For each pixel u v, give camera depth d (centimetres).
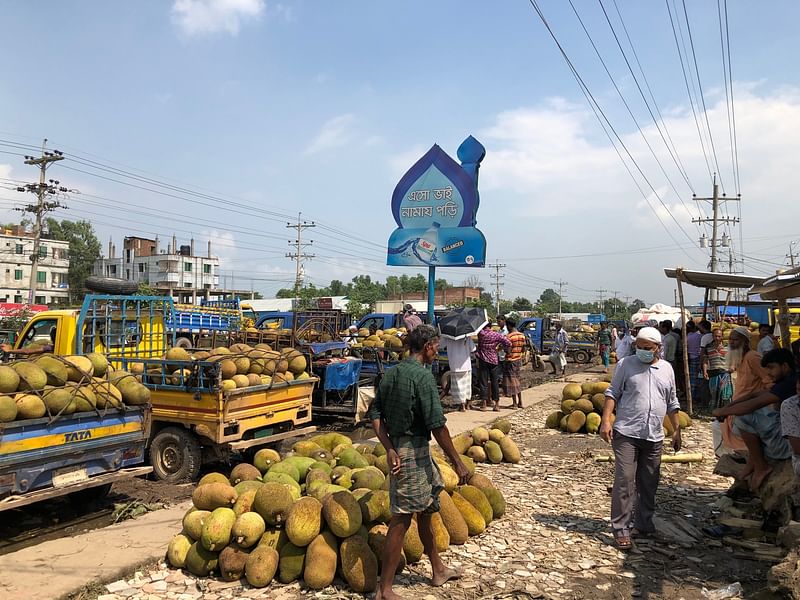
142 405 683
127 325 954
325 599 441
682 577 494
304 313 1334
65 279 7725
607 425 570
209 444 791
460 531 552
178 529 581
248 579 463
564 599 455
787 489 541
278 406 873
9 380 551
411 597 449
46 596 425
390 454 432
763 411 597
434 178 1405
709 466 871
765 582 483
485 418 1277
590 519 638
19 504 548
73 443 602
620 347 1720
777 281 793
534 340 3144
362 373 1264
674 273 1295
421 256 1416
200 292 6259
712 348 1292
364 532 478
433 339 457
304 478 588
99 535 561
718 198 4697
